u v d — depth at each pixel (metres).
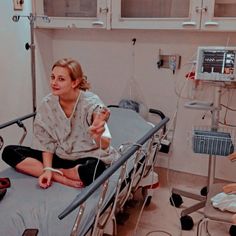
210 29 2.31
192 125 2.88
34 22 2.74
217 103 2.27
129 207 2.41
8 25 2.54
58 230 1.29
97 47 3.08
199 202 2.35
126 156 1.51
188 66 2.78
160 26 2.44
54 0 2.75
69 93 1.71
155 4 2.45
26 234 1.19
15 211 1.40
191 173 2.99
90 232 1.37
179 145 2.98
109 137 1.73
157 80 2.93
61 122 1.78
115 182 1.62
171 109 2.94
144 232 2.13
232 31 2.37
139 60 2.95
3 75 2.55
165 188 2.74
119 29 2.72
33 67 2.63
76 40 3.14
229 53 2.09
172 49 2.81
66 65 1.68
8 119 2.66
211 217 1.68
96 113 1.69
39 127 1.82
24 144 2.83
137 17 2.51
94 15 2.66
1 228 1.30
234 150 2.11
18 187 1.60
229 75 2.11
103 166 1.65
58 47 3.20
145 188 2.41
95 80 3.17
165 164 3.06
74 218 1.34
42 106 1.83
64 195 1.53
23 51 2.76
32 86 2.75
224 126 2.73
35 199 1.49
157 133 2.02
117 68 3.05
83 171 1.60
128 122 2.55
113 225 1.82
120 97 3.11
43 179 1.63
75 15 2.72
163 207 2.44
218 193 1.86
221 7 2.27
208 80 2.16
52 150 1.82
